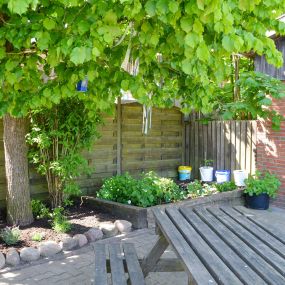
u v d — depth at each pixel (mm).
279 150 8039
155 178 7559
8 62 3020
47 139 6008
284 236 3135
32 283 4184
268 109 8164
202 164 9695
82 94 3602
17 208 5660
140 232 6016
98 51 2600
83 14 2809
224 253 2666
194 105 4129
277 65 3461
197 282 2150
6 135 5613
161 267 3580
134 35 3451
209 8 2297
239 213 3928
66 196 6758
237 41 2721
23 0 2217
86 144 6590
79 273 4461
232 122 8992
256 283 2162
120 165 8438
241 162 8805
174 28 2863
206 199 7371
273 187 7812
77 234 5371
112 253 3555
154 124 9289
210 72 3430
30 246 4945
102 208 6750
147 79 3928
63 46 2674
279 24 3420
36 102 3275
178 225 3396
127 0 2318
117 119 8336
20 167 5688
